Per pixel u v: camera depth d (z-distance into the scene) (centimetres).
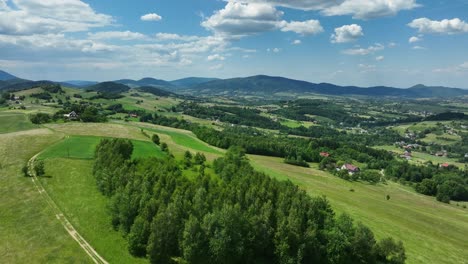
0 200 8275
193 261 6297
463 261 8312
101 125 18900
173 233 6500
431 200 16325
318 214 7762
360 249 7288
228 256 6462
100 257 6347
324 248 7125
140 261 6325
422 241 9169
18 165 10625
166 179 8038
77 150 12331
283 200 7600
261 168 14912
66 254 6297
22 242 6594
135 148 13412
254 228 6838
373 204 12444
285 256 6769
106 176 8769
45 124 18838
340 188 14300
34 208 7900
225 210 6612
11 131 17425
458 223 12069
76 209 7875
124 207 6981
